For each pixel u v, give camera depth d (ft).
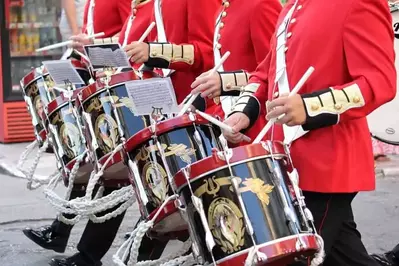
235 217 22.95
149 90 29.37
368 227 50.93
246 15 32.78
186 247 29.35
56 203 34.01
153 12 39.58
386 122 65.67
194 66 37.70
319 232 26.71
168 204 25.72
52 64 38.40
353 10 26.05
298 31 27.04
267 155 23.53
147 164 27.68
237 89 31.35
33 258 46.42
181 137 27.63
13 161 72.33
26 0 82.07
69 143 35.55
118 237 49.60
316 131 26.55
